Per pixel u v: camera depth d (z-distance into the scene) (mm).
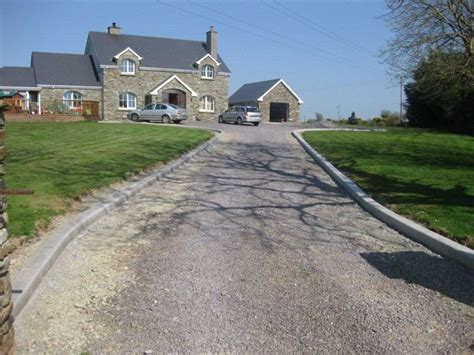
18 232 6305
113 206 8586
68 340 4230
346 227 7922
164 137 20500
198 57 47375
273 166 14477
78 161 12438
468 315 4785
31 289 4945
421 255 6539
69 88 41531
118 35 46375
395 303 5051
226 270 5875
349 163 14336
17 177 9734
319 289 5383
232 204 9289
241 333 4414
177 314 4734
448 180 11375
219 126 32906
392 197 9484
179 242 6891
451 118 35188
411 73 21406
